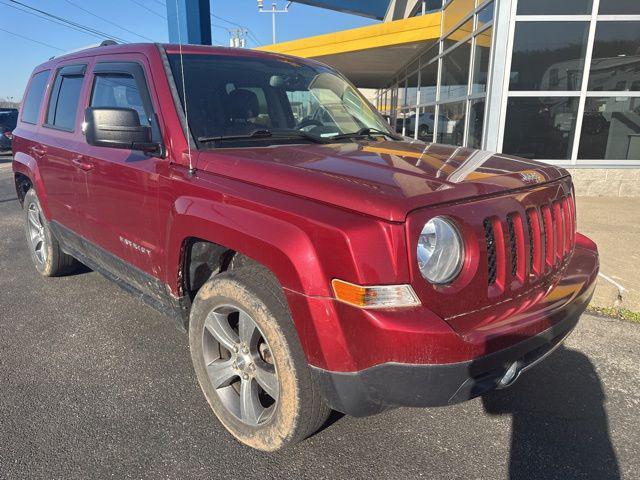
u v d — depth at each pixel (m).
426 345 1.82
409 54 14.78
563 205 2.65
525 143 8.91
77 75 3.88
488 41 9.09
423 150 2.84
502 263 2.12
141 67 3.09
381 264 1.84
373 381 1.92
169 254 2.70
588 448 2.55
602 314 4.08
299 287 1.97
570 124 8.82
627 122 8.82
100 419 2.73
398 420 2.76
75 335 3.70
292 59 3.81
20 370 3.22
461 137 10.81
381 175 2.17
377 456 2.48
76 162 3.56
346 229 1.86
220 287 2.38
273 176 2.23
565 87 8.71
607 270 4.82
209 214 2.35
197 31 8.60
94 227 3.52
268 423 2.35
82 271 5.11
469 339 1.89
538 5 8.41
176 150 2.71
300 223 2.00
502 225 2.11
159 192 2.74
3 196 9.88
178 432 2.63
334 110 3.62
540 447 2.56
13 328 3.81
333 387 1.99
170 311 2.93
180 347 3.53
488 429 2.69
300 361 2.12
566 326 2.32
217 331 2.52
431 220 1.91
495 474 2.37
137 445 2.53
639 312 4.09
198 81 3.02
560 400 2.96
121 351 3.47
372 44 13.66
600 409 2.87
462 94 10.77
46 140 4.14
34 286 4.69
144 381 3.10
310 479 2.32
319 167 2.29
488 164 2.54
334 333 1.92
